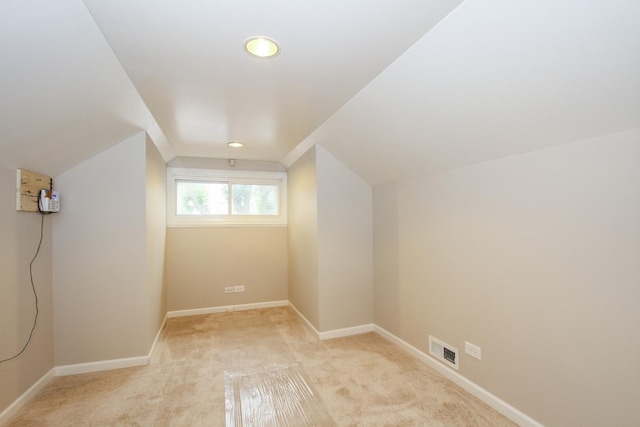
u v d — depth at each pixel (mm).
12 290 1951
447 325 2369
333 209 3225
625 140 1342
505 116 1608
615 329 1394
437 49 1455
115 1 1153
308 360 2693
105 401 2104
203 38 1416
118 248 2588
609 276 1408
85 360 2508
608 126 1364
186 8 1206
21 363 2029
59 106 1677
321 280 3176
